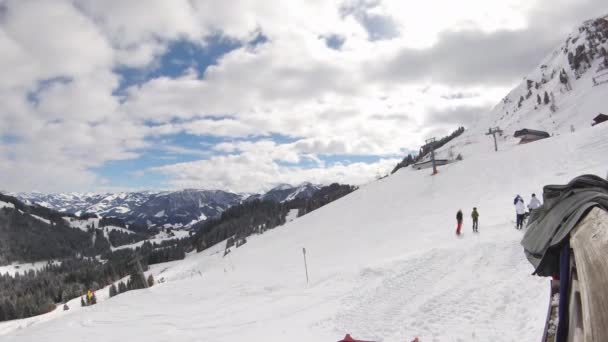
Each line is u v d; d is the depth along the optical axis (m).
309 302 18.41
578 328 1.41
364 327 12.38
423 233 31.56
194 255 188.88
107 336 18.73
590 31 181.12
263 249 61.44
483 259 14.84
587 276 1.42
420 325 11.22
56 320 24.20
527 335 8.28
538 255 2.20
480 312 10.63
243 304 22.09
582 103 130.88
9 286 183.50
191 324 18.84
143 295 29.20
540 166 41.84
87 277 171.88
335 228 56.66
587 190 2.26
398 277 16.12
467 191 46.16
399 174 90.75
